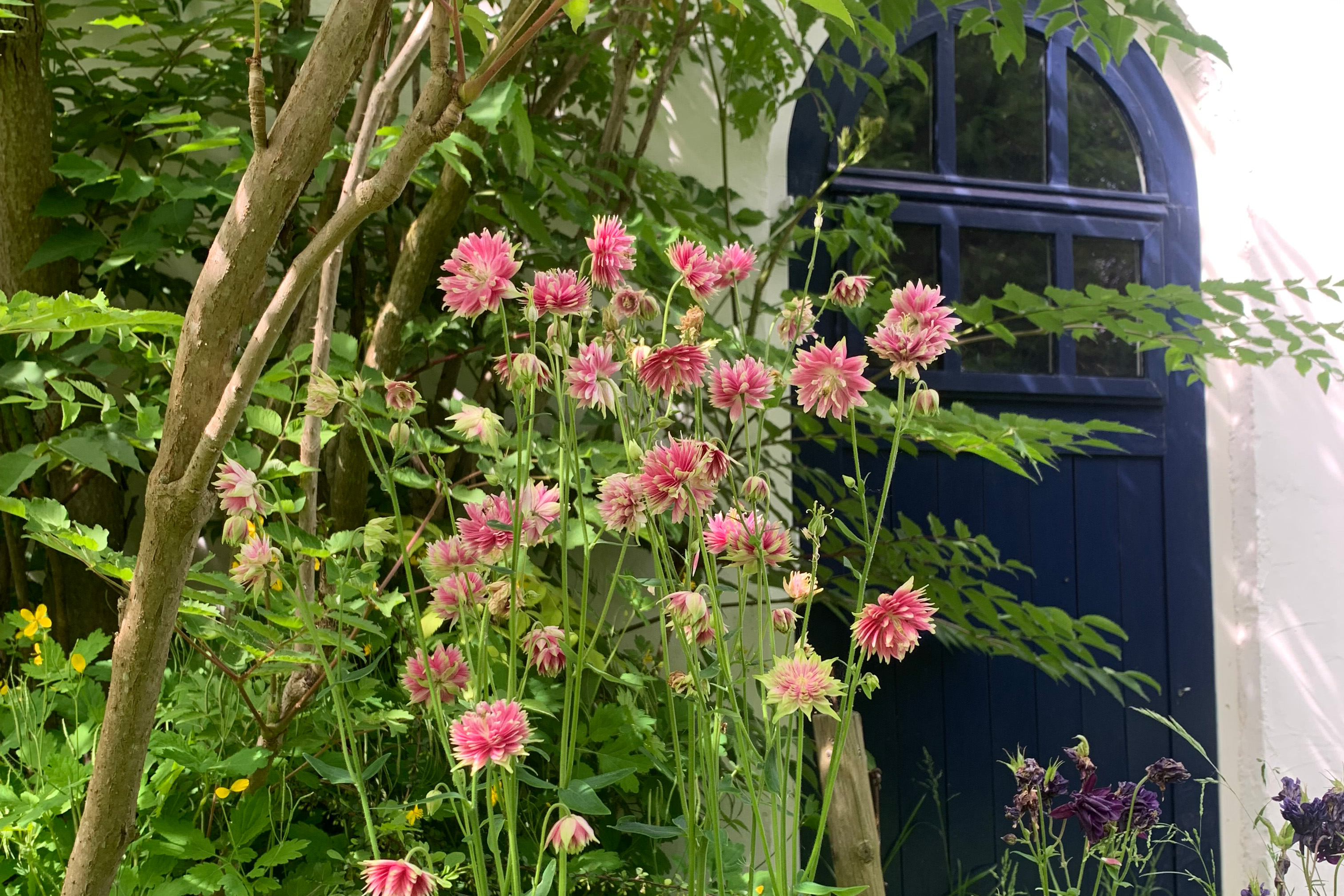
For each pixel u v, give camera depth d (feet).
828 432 7.61
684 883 4.66
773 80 7.44
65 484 5.88
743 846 4.22
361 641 4.72
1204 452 8.94
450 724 3.29
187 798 4.45
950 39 8.56
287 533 3.33
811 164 8.23
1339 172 8.91
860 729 4.97
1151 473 8.86
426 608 5.22
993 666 8.36
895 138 8.51
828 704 2.68
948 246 8.49
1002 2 5.75
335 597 4.03
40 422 5.52
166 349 5.13
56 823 4.14
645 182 6.89
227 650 4.73
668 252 3.21
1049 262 8.80
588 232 6.00
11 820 3.84
